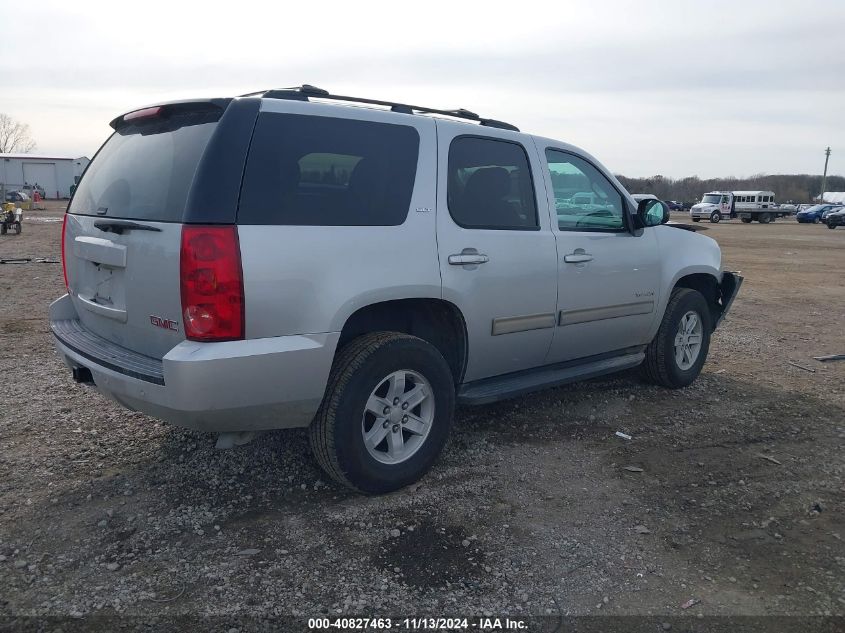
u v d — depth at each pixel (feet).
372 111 12.51
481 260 13.34
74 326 13.38
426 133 13.07
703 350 19.79
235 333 10.28
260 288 10.41
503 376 14.99
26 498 11.97
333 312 11.15
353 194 11.83
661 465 14.12
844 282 47.52
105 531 10.98
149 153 11.78
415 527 11.35
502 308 13.92
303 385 11.03
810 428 16.55
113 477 12.83
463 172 13.61
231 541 10.78
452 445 14.83
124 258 11.18
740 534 11.48
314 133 11.51
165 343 10.79
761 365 22.56
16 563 10.05
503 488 12.87
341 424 11.56
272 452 13.96
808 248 82.02
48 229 85.35
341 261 11.29
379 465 12.16
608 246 16.26
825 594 9.87
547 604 9.50
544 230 14.90
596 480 13.33
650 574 10.27
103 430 14.98
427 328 13.79
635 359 17.81
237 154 10.56
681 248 18.74
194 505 11.87
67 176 205.67
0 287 35.27
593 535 11.30
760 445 15.37
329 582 9.82
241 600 9.36
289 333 10.80
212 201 10.21
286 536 10.96
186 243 10.05
